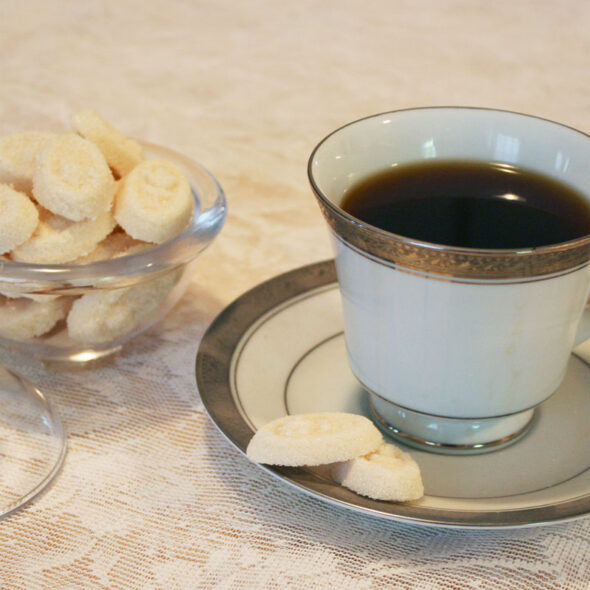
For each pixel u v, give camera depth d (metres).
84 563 0.50
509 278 0.49
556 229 0.52
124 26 1.01
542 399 0.52
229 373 0.54
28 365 0.58
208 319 0.60
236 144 0.74
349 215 0.50
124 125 0.77
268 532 0.51
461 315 0.50
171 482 0.52
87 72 0.88
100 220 0.56
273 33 1.00
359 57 0.94
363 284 0.51
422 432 0.52
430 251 0.48
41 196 0.55
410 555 0.50
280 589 0.49
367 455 0.50
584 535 0.50
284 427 0.51
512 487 0.50
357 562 0.49
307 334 0.57
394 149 0.55
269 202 0.68
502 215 0.52
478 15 1.05
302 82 0.87
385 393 0.52
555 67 0.91
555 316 0.50
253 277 0.63
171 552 0.50
